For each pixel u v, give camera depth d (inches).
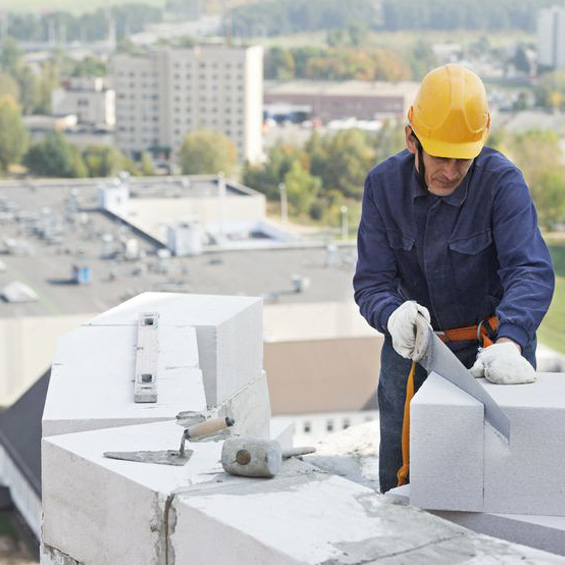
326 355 1985.7
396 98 7741.1
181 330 186.7
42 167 6786.4
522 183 168.9
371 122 7509.8
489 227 170.4
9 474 2030.0
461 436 143.9
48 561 144.3
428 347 155.9
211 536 119.8
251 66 7086.6
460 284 174.7
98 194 4399.6
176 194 4468.5
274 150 6254.9
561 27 7849.4
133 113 7313.0
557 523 142.6
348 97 7785.4
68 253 3806.6
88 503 137.0
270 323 3029.0
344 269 3437.5
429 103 164.2
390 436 186.2
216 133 6830.7
